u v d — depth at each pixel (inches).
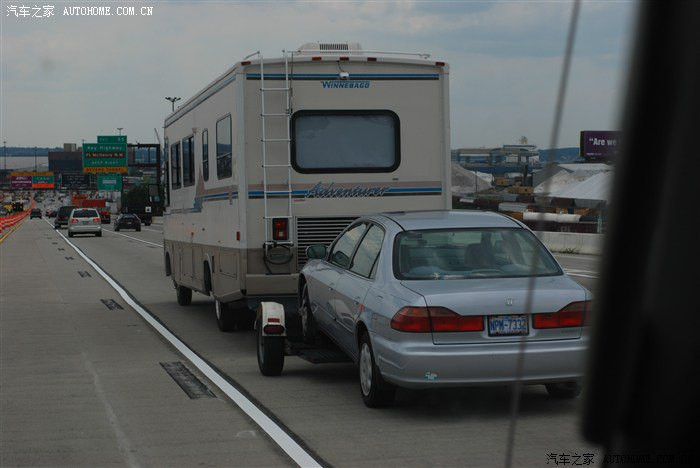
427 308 280.4
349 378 390.3
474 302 281.3
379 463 249.6
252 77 453.7
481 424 294.5
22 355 470.3
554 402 327.3
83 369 424.5
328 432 287.4
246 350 481.7
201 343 510.6
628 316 192.4
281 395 351.9
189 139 605.9
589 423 198.8
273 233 454.0
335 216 461.7
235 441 279.0
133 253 1583.4
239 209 454.9
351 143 463.5
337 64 460.8
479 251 318.0
